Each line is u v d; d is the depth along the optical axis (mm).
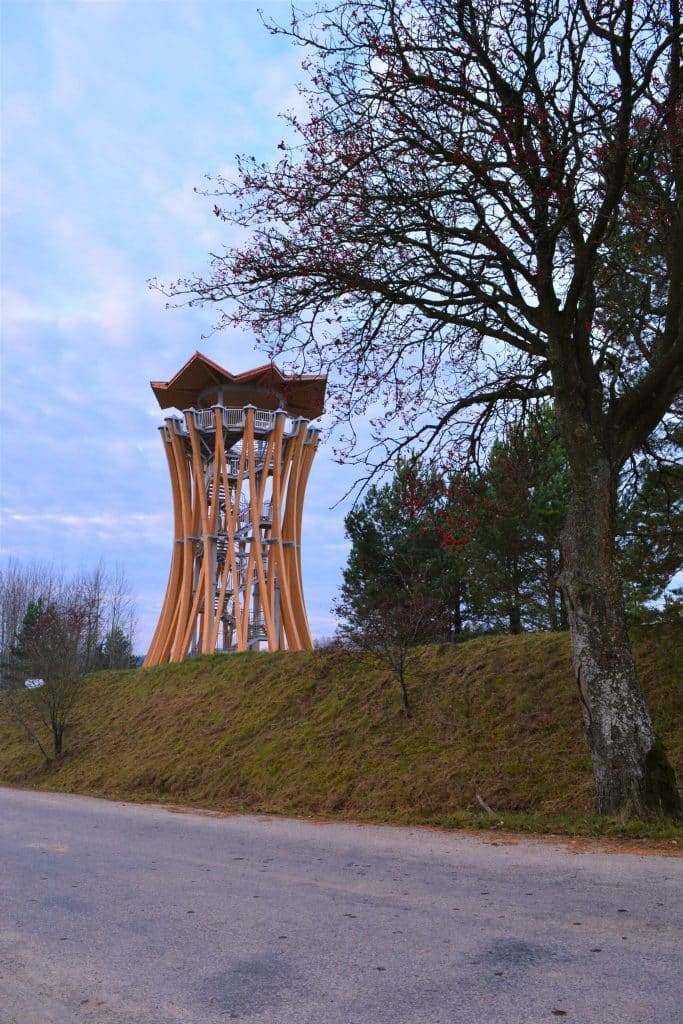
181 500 36500
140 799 18719
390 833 11406
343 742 17953
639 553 15781
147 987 4676
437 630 21797
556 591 25156
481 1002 4195
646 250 13430
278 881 7762
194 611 34750
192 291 12547
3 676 43562
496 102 11898
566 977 4527
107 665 61469
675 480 15352
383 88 11531
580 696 11016
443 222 12570
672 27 11047
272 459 35625
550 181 11102
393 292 12508
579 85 11688
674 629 15266
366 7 11477
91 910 6711
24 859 9680
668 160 11852
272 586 35812
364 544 31141
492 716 16141
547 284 11711
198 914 6414
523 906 6273
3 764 27547
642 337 14555
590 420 11609
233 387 35531
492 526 23047
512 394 13242
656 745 10391
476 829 11266
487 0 11297
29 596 57438
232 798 17781
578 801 12438
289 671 23922
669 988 4281
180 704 25594
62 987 4762
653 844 8898
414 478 13430
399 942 5371
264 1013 4176
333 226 11945
